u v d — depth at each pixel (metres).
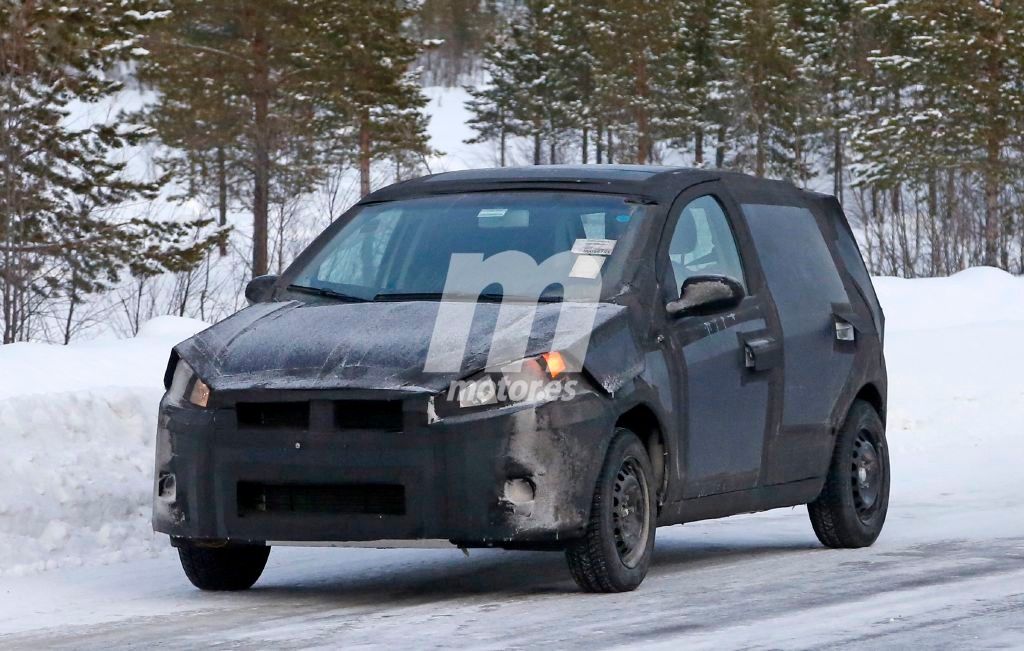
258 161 136.88
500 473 18.64
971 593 19.69
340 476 18.69
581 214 22.17
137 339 53.22
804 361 24.61
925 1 176.38
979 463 40.72
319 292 21.98
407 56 161.75
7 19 95.81
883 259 172.88
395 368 18.92
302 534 19.00
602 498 19.48
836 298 26.25
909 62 179.62
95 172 106.31
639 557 20.38
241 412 19.27
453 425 18.55
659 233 21.97
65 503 27.66
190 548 21.22
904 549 25.22
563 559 25.17
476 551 26.56
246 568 21.73
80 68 103.88
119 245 103.12
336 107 155.88
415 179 24.41
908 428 49.22
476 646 16.11
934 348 64.38
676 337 21.39
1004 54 171.75
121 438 30.97
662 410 20.69
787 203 26.00
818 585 20.75
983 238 170.62
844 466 25.67
